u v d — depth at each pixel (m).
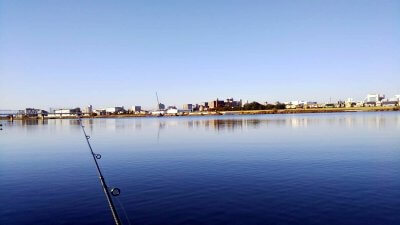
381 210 13.87
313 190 17.20
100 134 63.00
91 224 12.77
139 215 13.73
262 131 60.22
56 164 27.38
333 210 13.97
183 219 13.19
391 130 55.59
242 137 48.59
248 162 26.33
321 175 20.84
